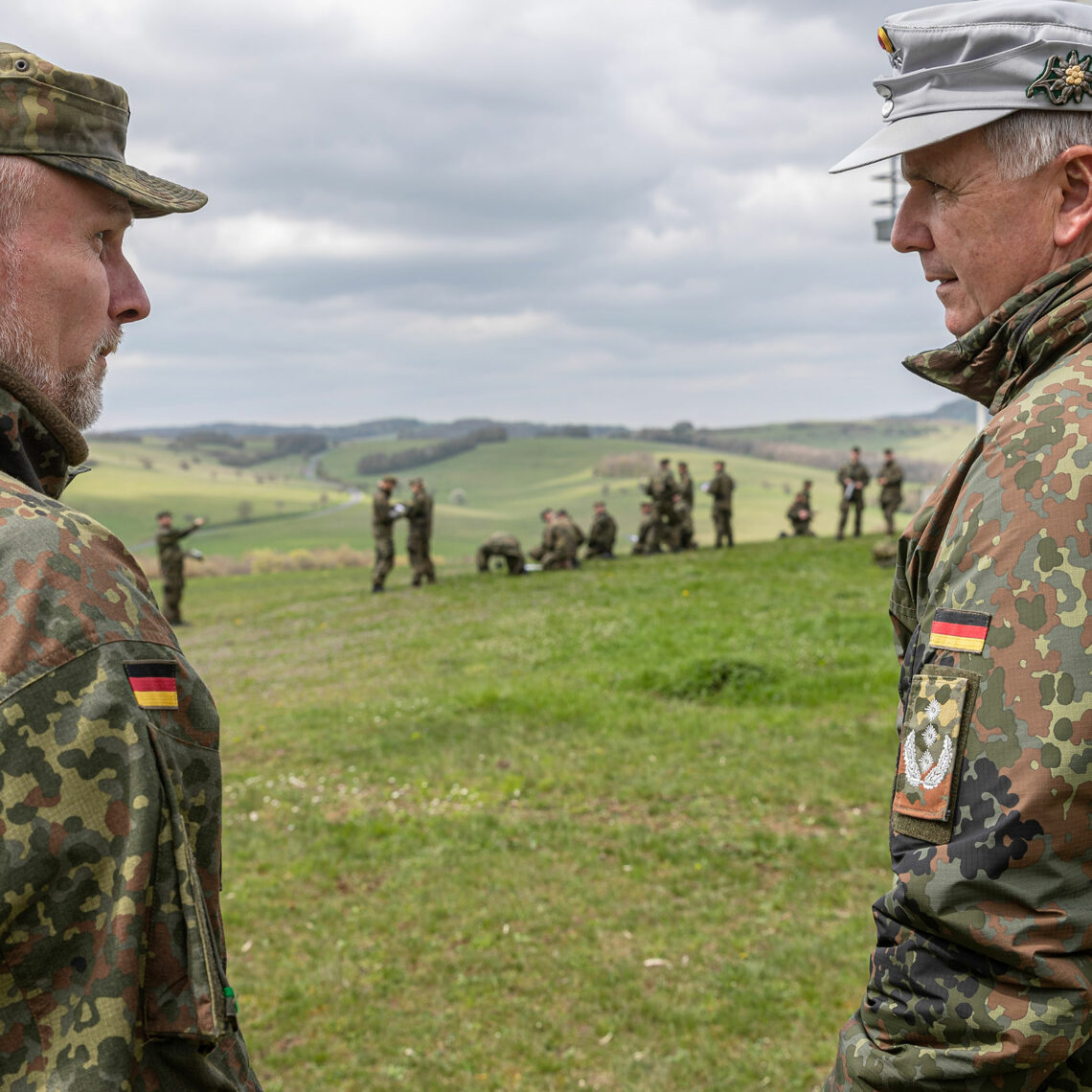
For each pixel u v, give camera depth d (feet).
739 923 19.04
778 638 47.98
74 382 4.19
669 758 29.78
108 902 3.23
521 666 47.29
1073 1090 3.76
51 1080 3.12
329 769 31.60
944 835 3.75
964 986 3.69
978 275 4.71
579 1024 15.90
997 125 4.43
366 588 95.55
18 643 3.22
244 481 623.77
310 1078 14.82
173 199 4.41
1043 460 3.86
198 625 80.69
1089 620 3.62
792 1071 14.21
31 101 3.84
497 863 22.63
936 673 3.92
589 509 515.91
